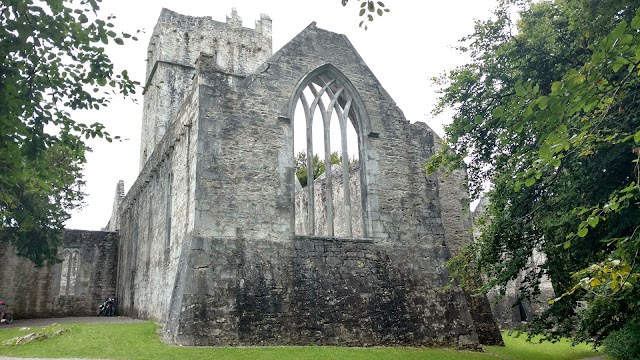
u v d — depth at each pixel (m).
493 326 21.22
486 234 14.25
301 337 15.14
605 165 11.34
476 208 32.06
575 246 12.39
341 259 16.78
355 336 15.87
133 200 28.77
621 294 10.08
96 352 12.71
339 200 27.94
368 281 16.84
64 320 25.36
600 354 20.61
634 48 5.43
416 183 19.09
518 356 17.86
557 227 12.58
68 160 22.78
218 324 14.23
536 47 13.55
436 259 18.41
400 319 16.78
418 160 19.44
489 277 14.51
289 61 18.14
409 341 16.64
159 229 20.67
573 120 9.60
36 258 26.27
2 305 25.23
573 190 12.27
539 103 5.59
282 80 17.78
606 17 11.34
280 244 16.02
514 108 6.14
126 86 9.18
